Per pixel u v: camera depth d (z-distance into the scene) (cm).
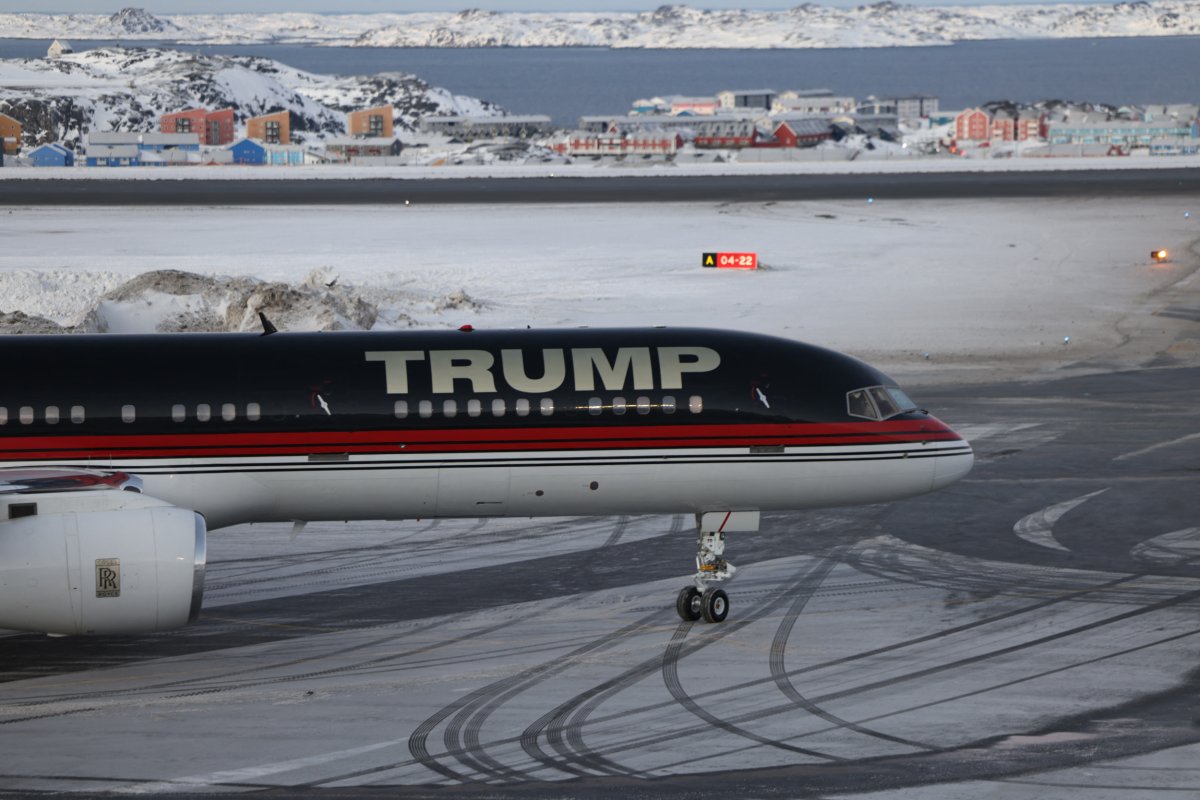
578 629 10731
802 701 9019
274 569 12594
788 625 10756
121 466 10656
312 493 10919
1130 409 19400
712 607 10831
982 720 8619
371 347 11181
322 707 8975
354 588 11969
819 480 11281
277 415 10819
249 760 8025
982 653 9988
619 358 11206
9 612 9269
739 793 7481
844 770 7806
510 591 11844
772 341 11588
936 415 19038
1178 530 13475
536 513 11312
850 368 11538
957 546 13038
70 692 9300
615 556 12950
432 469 10912
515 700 9100
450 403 10938
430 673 9694
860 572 12244
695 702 9025
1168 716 8662
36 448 10588
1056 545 13025
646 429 11044
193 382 10844
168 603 9481
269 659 10044
